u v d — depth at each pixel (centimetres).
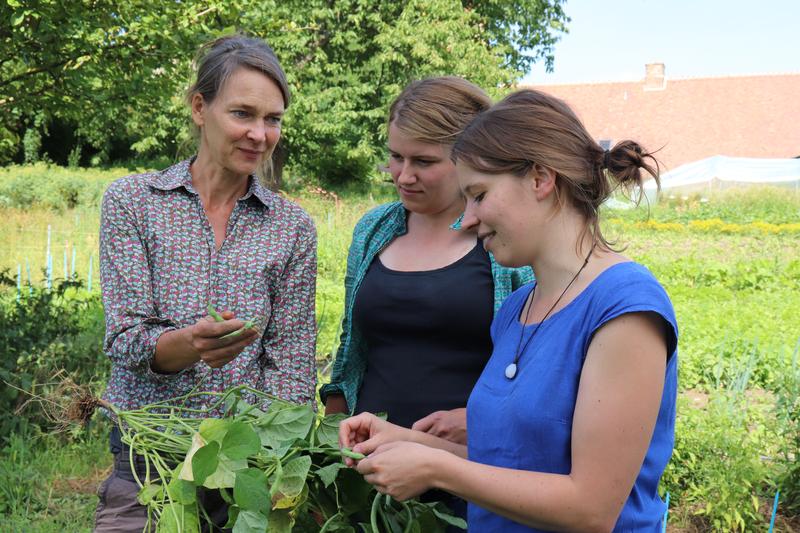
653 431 178
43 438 531
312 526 221
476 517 201
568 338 182
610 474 171
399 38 2567
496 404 191
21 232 1619
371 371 271
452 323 254
